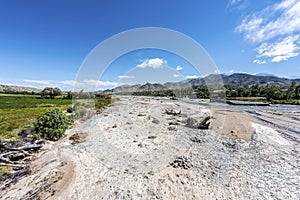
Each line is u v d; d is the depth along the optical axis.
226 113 26.30
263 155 10.49
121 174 7.90
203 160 9.52
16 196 6.07
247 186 7.13
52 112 12.53
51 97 52.41
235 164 9.14
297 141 13.71
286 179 7.77
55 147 10.90
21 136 11.82
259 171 8.45
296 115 27.59
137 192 6.61
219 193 6.61
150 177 7.68
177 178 7.62
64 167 8.33
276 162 9.52
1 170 7.62
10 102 38.78
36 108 28.56
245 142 12.88
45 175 7.43
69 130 14.68
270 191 6.84
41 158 9.20
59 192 6.43
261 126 18.77
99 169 8.32
